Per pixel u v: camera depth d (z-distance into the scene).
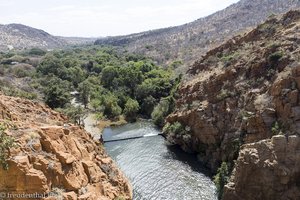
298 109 49.91
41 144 29.95
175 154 70.44
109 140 82.75
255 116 54.22
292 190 44.72
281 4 197.12
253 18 196.75
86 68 167.25
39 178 26.70
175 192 52.31
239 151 52.69
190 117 72.88
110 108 106.56
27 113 41.25
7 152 26.73
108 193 34.06
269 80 60.81
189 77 88.56
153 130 90.94
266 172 45.44
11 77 137.75
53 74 145.62
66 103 101.62
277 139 46.81
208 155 65.50
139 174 59.62
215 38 179.62
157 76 124.75
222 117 65.75
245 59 70.81
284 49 63.41
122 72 127.00
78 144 35.31
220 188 51.62
